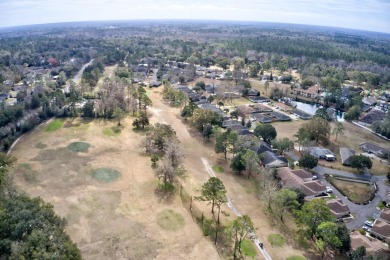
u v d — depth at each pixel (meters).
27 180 95.62
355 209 90.25
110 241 72.19
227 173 107.69
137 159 113.00
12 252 54.94
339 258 71.56
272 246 74.81
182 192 94.44
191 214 84.56
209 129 132.12
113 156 114.56
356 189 100.75
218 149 115.81
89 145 122.19
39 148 118.38
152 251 70.00
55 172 101.31
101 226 77.06
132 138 131.00
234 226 70.44
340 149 128.25
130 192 92.38
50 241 58.16
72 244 61.53
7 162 91.88
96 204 85.62
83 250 68.69
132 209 84.50
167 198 90.69
